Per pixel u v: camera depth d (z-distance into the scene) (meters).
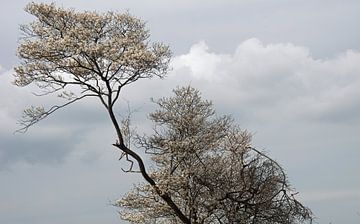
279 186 30.86
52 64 29.05
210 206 30.80
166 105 33.31
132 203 32.12
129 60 28.23
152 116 33.16
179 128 33.09
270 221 30.66
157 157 32.94
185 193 31.36
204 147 32.41
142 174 30.56
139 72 29.36
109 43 28.77
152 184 30.84
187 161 32.28
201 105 33.72
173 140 32.69
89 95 29.86
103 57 28.34
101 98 29.78
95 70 28.92
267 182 30.70
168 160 33.03
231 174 31.08
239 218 30.61
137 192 32.06
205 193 30.98
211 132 33.06
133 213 32.31
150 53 28.78
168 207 31.89
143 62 28.58
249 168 30.69
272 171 30.95
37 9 28.86
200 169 31.08
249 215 30.78
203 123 33.22
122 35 30.23
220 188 30.80
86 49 27.86
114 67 28.55
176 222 32.53
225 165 31.34
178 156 32.03
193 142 31.94
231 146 31.89
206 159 31.92
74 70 29.00
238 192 30.55
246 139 32.56
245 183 30.48
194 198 31.12
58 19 29.28
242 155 31.25
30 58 28.80
